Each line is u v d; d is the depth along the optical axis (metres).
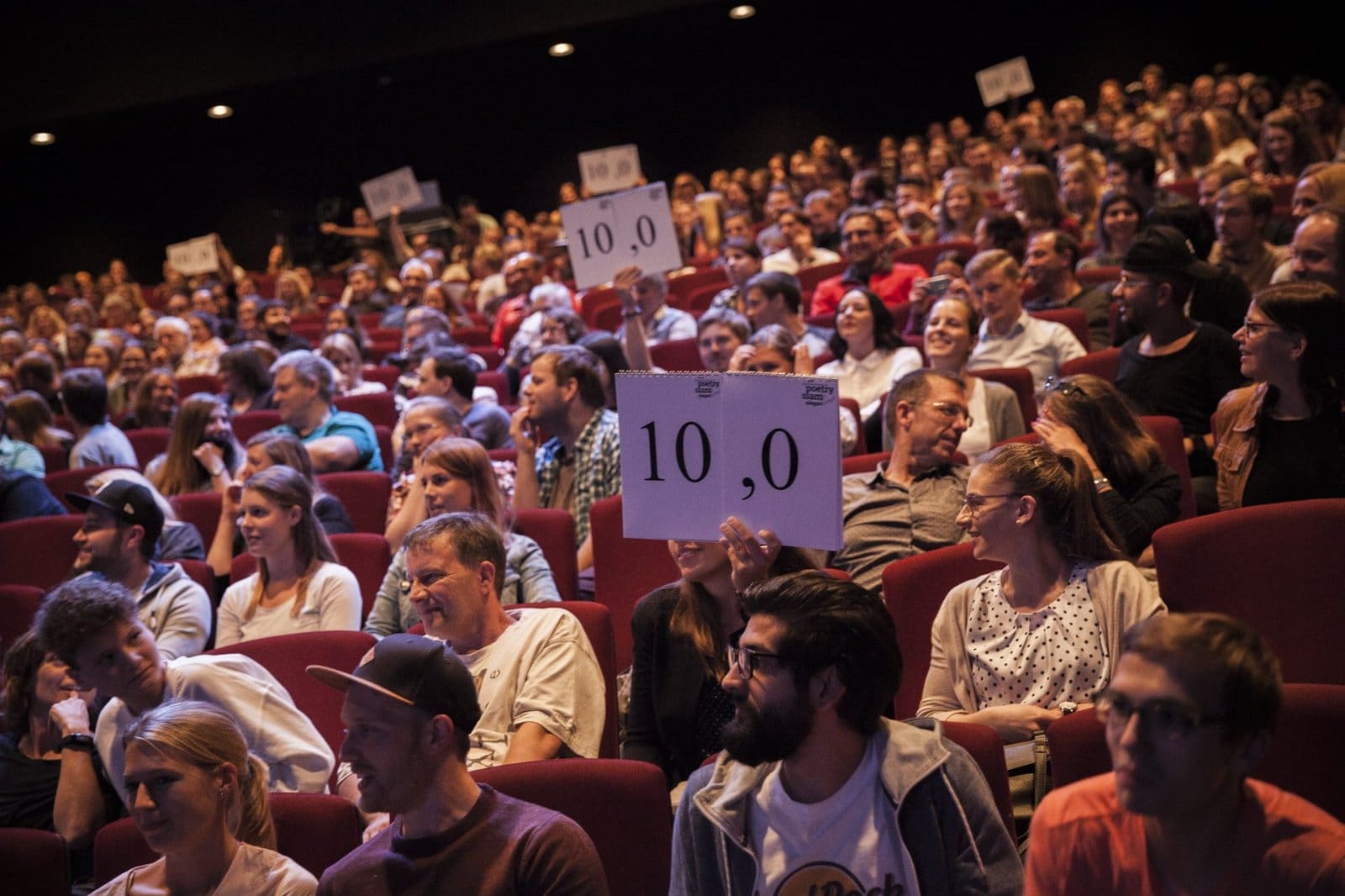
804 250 9.68
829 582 2.20
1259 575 3.06
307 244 16.73
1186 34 17.53
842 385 5.93
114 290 14.60
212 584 4.60
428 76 16.70
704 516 2.81
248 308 11.28
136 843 2.71
